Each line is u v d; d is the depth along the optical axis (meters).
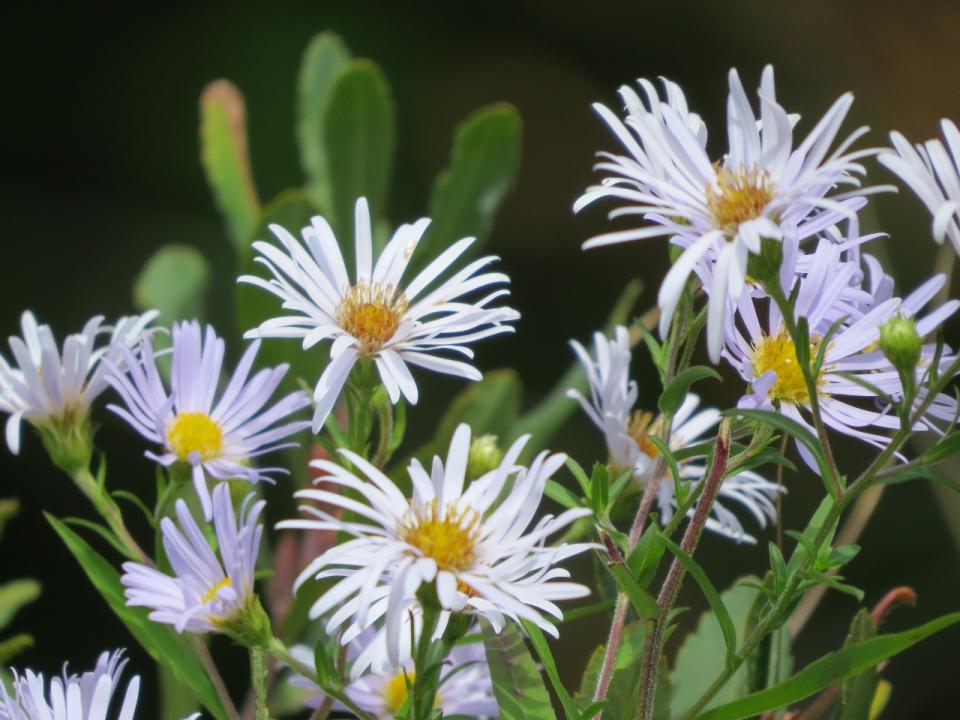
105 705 0.39
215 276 1.26
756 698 0.39
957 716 1.01
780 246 0.39
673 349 0.41
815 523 0.40
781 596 0.39
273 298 0.50
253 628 0.40
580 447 1.06
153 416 0.43
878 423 0.40
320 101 0.66
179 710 0.47
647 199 0.39
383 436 0.42
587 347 1.26
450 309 0.42
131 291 1.26
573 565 0.85
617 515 0.43
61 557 1.01
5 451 1.01
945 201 0.38
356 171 0.59
